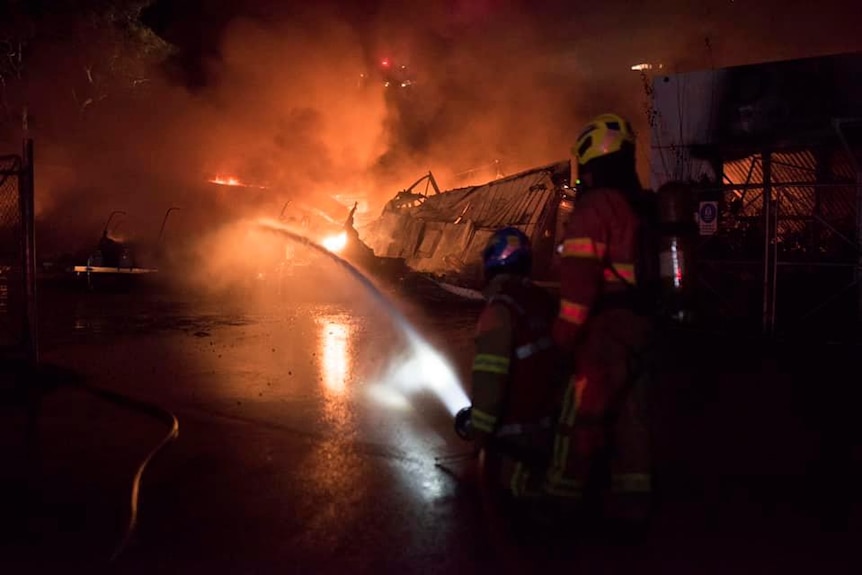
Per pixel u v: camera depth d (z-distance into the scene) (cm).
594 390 369
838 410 632
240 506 422
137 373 771
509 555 364
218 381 739
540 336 396
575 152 397
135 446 528
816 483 463
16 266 957
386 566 354
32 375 734
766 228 980
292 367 816
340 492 444
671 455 517
